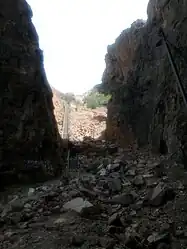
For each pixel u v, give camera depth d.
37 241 6.54
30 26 13.54
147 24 20.52
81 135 27.16
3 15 12.27
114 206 8.90
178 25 13.49
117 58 26.98
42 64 14.08
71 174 13.57
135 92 20.36
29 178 11.82
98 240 6.41
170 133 13.45
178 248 6.15
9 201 9.67
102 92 40.78
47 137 13.15
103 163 14.55
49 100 14.62
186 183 9.90
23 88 12.39
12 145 11.62
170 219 7.64
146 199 8.90
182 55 11.98
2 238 6.75
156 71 17.53
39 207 8.86
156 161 13.59
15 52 12.34
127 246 6.23
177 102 13.28
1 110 11.64
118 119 21.55
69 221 7.67
